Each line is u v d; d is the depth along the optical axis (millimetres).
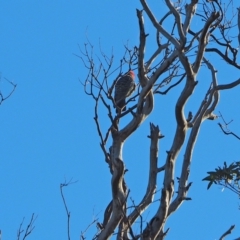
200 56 12391
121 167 11789
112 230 11461
